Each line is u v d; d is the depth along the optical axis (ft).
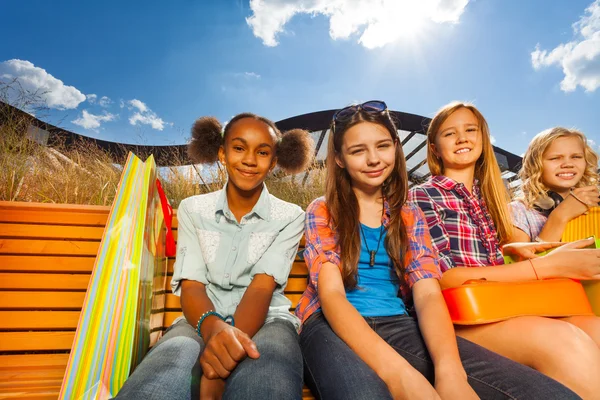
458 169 5.94
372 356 3.52
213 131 5.30
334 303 4.00
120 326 3.06
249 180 4.64
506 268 4.66
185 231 4.69
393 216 4.79
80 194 9.13
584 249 4.54
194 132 5.36
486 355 3.67
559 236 5.74
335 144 4.98
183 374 3.08
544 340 3.75
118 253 3.15
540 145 6.56
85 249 5.08
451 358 3.54
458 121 5.76
